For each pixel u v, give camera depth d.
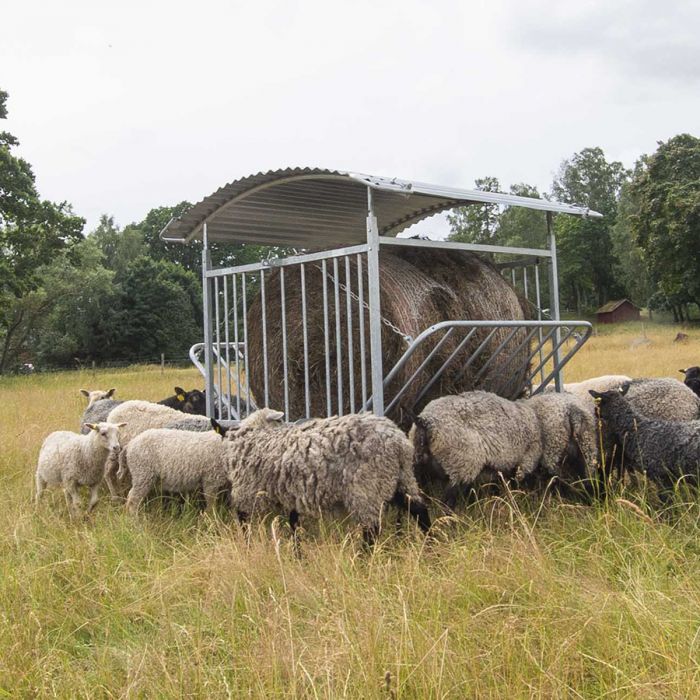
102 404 10.52
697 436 6.60
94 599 5.25
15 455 10.21
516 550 5.36
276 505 6.51
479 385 8.43
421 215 9.92
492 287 8.36
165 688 3.91
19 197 31.67
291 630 4.33
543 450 7.50
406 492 6.29
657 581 4.92
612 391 7.31
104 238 70.94
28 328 50.09
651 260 47.78
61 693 3.98
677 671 3.62
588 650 4.10
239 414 9.12
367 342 8.05
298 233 10.31
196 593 5.25
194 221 9.43
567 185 83.00
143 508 7.45
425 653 3.92
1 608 4.94
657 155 47.78
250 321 9.25
